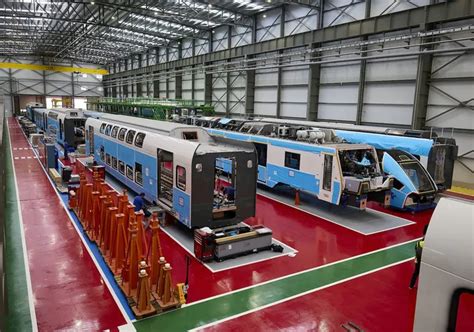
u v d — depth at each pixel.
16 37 37.78
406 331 6.04
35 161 20.31
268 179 14.82
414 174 13.02
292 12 23.59
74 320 6.06
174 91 39.50
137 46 41.16
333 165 11.66
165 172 11.95
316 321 6.26
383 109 18.92
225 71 28.19
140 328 5.91
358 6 19.42
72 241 9.36
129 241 6.78
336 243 9.88
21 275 7.55
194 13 26.34
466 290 2.95
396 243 9.99
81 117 22.73
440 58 16.42
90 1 22.77
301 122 17.75
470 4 14.33
